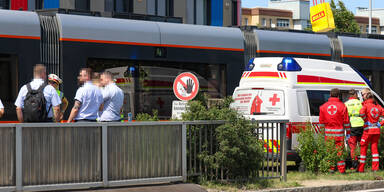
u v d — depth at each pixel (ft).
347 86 42.73
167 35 45.24
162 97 44.98
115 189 28.17
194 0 92.94
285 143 33.06
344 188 32.42
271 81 39.96
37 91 28.19
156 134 29.71
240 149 31.40
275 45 50.65
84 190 27.89
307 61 40.60
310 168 36.81
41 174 26.96
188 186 29.40
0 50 38.37
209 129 31.37
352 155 38.91
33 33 39.50
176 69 45.65
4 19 38.70
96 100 30.27
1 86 38.27
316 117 39.73
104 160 28.22
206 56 47.03
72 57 40.98
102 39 42.19
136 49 43.73
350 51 55.72
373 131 37.40
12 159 26.48
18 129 26.45
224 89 47.85
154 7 88.12
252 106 40.52
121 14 44.42
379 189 33.22
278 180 33.14
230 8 98.48
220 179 31.55
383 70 58.23
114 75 42.70
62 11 41.96
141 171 29.30
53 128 27.20
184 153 30.45
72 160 27.63
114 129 28.53
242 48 48.91
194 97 34.60
